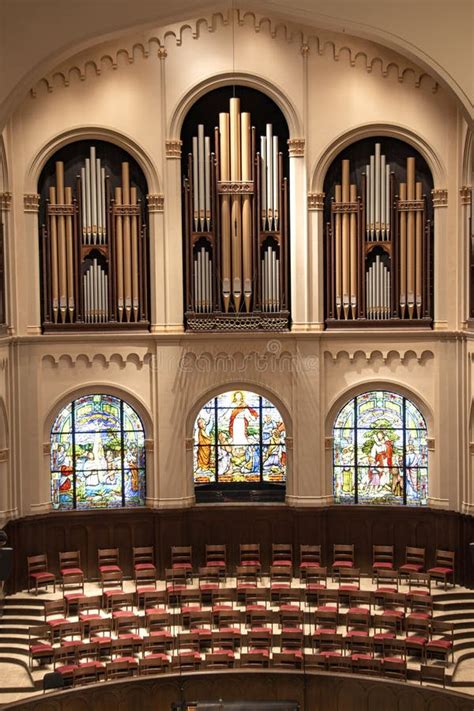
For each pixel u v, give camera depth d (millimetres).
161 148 32625
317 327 33062
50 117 32188
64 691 26172
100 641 29016
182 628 31094
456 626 30641
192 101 32562
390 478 33656
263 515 33719
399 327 32969
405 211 32688
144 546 33719
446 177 32281
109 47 32156
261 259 32969
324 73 32406
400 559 33531
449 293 32594
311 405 33250
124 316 33188
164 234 32875
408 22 24031
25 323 32625
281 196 32812
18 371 32531
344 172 32812
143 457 33844
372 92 32344
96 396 33562
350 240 32938
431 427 33062
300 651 29562
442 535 33062
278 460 33969
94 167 32562
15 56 23938
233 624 31266
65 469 33531
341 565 33000
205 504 33688
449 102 32062
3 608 31734
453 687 28125
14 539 32719
